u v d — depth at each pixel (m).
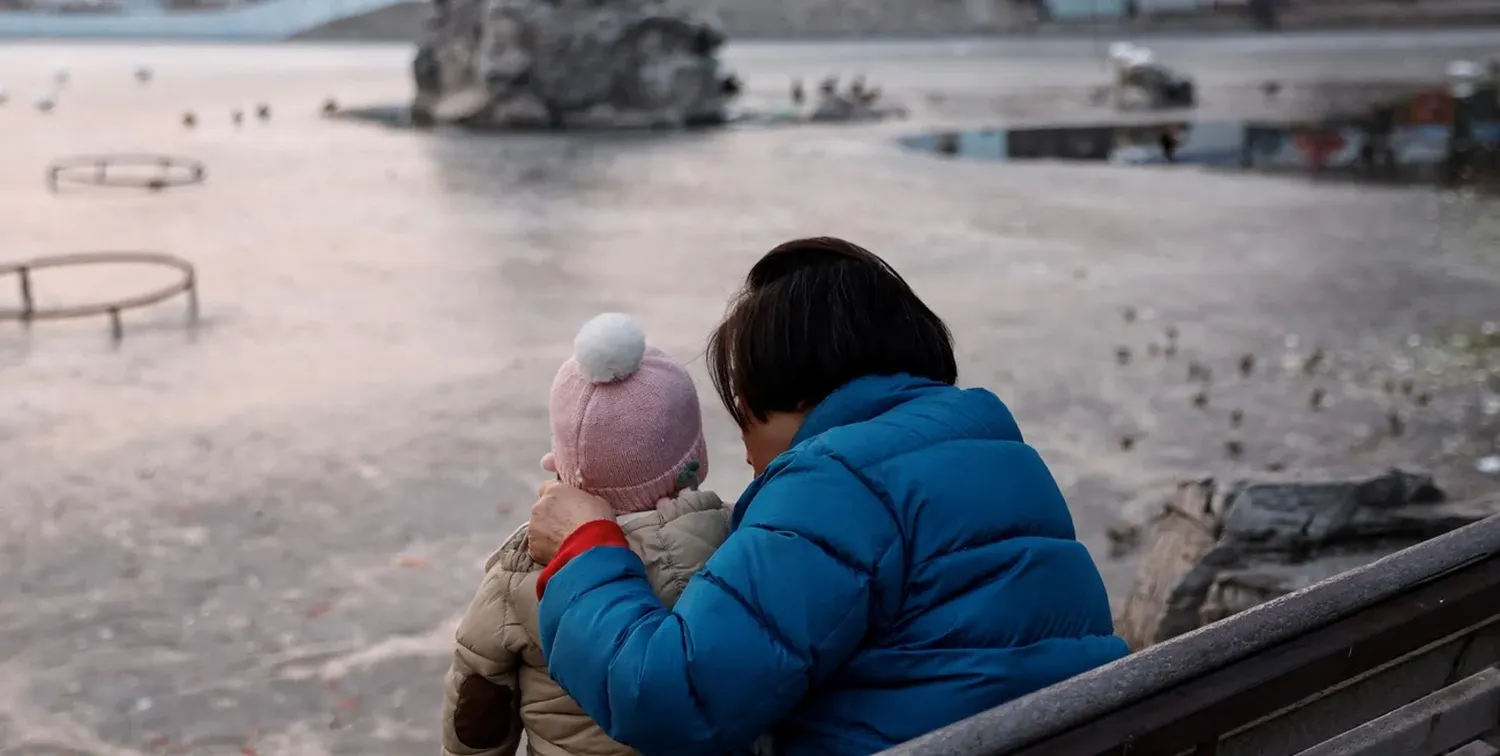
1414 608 1.60
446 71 28.75
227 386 8.36
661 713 1.48
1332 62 46.28
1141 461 6.92
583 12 28.31
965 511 1.56
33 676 4.50
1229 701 1.43
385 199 17.12
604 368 1.78
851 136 25.81
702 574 1.55
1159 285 11.62
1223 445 7.19
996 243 13.84
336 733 4.18
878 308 1.75
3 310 10.27
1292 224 15.14
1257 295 11.17
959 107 31.72
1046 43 64.69
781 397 1.77
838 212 16.05
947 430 1.64
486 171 20.20
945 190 18.05
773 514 1.54
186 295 11.15
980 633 1.53
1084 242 13.94
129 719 4.24
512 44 27.86
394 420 7.66
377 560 5.61
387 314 10.48
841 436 1.61
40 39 67.69
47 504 6.19
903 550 1.53
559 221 15.35
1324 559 4.21
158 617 5.00
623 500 1.83
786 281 1.77
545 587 1.66
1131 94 31.64
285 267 12.43
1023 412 7.82
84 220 15.09
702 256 13.12
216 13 78.00
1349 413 7.78
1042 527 1.64
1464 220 15.29
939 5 79.12
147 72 37.34
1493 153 22.56
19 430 7.35
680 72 28.38
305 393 8.21
